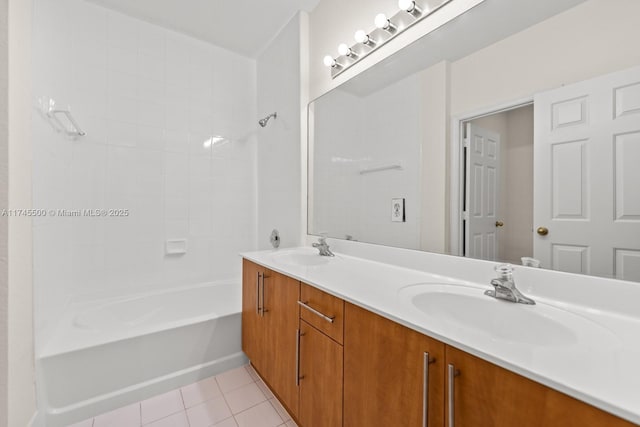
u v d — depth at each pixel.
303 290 1.18
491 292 0.92
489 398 0.57
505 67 1.02
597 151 0.81
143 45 2.17
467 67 1.13
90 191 1.96
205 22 2.20
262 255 1.71
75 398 1.32
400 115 1.41
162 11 2.06
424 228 1.30
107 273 2.03
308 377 1.14
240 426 1.30
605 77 0.80
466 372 0.61
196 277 2.43
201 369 1.66
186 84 2.37
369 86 1.57
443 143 1.22
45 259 1.44
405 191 1.39
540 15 0.93
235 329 1.81
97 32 1.97
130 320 2.01
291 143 2.18
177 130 2.33
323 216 1.92
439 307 0.97
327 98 1.86
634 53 0.75
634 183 0.75
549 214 0.91
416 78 1.33
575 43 0.85
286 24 2.22
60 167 1.71
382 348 0.81
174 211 2.32
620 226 0.78
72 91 1.85
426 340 0.69
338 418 0.98
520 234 0.98
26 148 1.19
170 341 1.57
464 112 1.15
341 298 0.96
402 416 0.76
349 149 1.70
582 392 0.44
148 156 2.20
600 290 0.80
